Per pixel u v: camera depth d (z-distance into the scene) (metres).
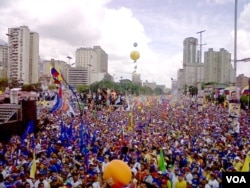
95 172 13.54
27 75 118.56
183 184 12.70
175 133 29.28
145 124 38.75
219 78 135.75
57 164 14.87
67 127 26.98
